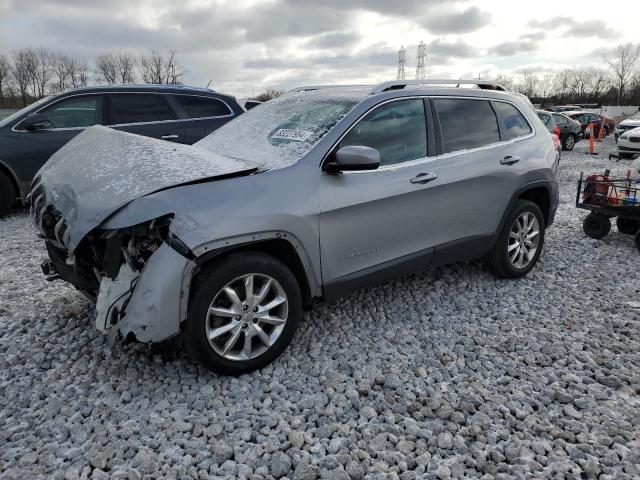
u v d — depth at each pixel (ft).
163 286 9.04
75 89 25.07
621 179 19.93
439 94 13.62
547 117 54.65
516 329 12.67
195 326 9.53
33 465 7.96
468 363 11.03
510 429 8.97
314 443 8.55
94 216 9.28
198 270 9.43
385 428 8.88
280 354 10.83
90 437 8.64
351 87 13.91
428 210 12.86
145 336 9.07
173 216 9.16
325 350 11.51
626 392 10.00
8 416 9.19
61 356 11.08
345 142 11.57
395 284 15.35
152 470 7.86
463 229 13.87
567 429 8.89
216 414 9.25
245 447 8.45
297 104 13.56
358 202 11.39
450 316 13.37
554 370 10.78
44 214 11.21
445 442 8.54
